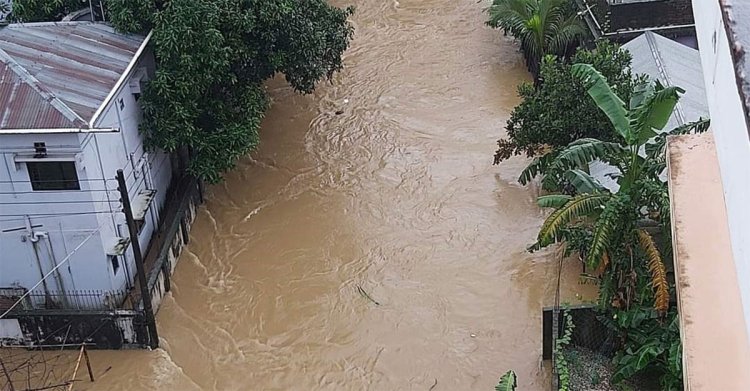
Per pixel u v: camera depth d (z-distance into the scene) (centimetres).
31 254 1547
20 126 1405
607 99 1386
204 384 1496
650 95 1362
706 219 648
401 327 1598
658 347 1317
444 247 1802
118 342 1545
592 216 1481
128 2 1689
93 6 1792
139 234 1688
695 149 724
